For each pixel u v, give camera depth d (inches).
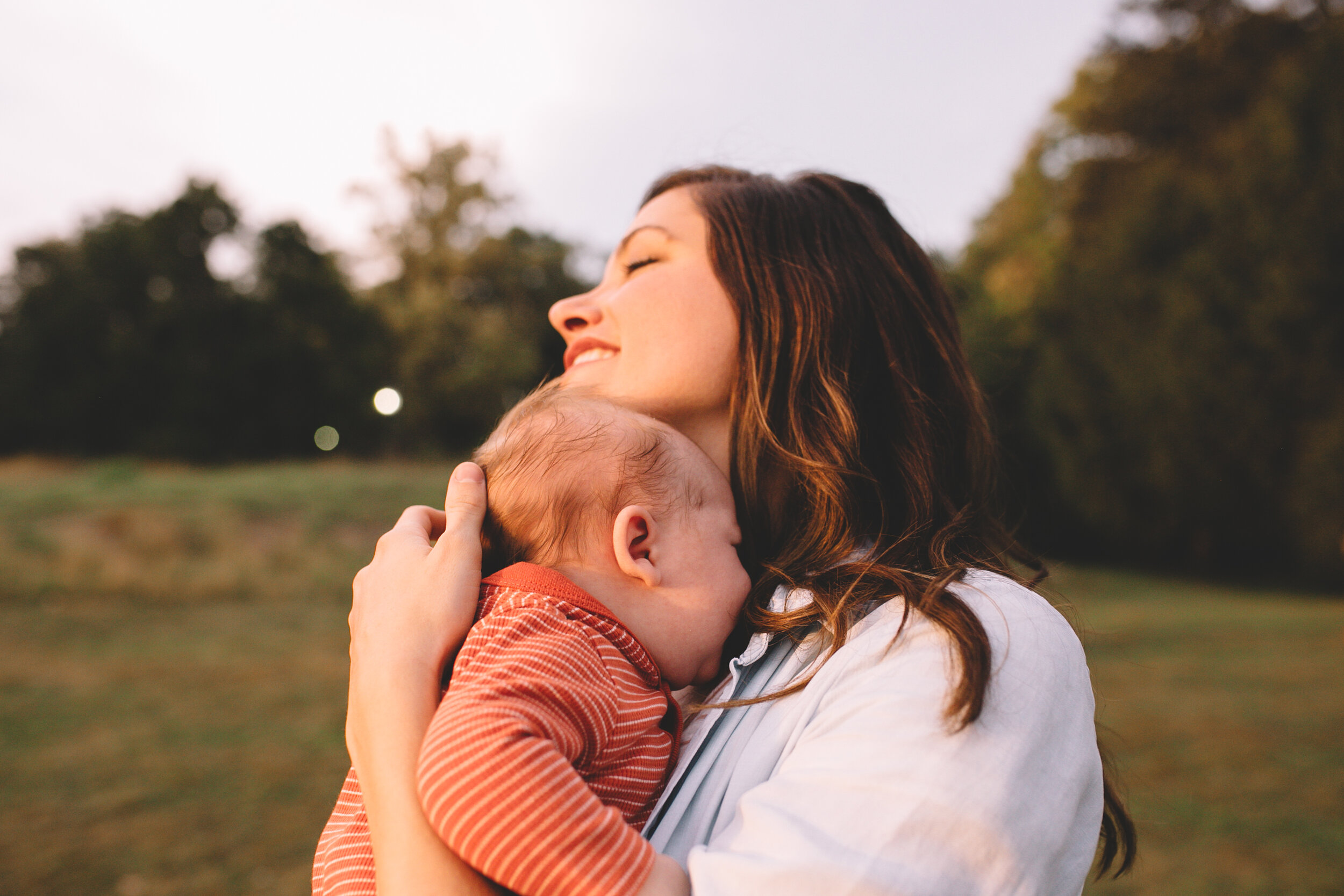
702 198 44.2
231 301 1096.2
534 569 33.0
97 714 241.0
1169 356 650.8
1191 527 690.2
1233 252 629.3
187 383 1031.0
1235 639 376.5
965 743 25.1
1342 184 580.1
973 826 23.9
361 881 29.6
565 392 41.6
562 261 1503.4
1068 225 863.1
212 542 465.4
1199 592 600.4
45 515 477.4
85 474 765.3
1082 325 724.7
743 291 41.1
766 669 33.8
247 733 225.6
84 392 1014.4
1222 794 179.6
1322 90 600.1
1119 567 751.1
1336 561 610.9
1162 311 671.1
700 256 42.5
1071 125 859.4
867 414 41.8
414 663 29.8
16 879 146.8
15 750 210.7
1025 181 964.0
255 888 144.6
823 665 30.9
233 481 641.0
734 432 40.7
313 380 1100.5
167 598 398.6
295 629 356.5
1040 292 833.5
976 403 48.4
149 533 462.9
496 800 24.2
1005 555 48.5
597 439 36.0
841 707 28.3
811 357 40.6
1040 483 710.5
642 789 30.5
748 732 31.3
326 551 482.0
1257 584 668.1
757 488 40.4
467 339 1294.3
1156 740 219.0
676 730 33.4
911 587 31.3
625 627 32.7
